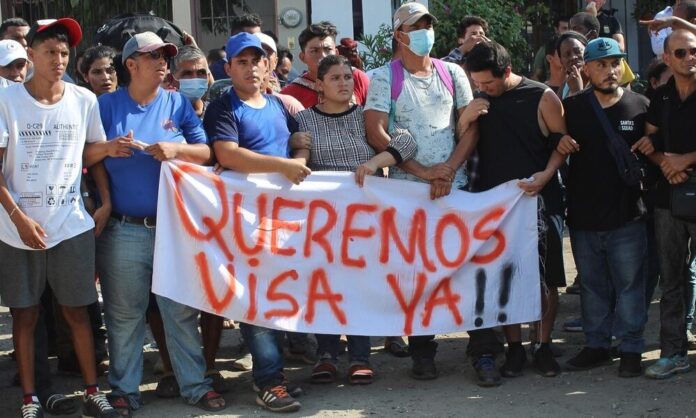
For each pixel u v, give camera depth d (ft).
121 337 17.97
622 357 19.38
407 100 19.35
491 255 19.42
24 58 21.45
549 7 43.47
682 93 18.52
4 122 16.80
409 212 19.20
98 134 17.67
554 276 19.45
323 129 19.40
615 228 19.06
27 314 17.51
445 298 19.43
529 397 18.40
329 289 18.97
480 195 19.33
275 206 18.75
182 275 18.04
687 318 20.20
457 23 37.76
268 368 18.35
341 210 18.99
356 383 19.52
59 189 17.07
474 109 19.13
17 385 20.51
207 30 40.60
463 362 20.97
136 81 17.88
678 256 18.97
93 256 17.53
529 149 19.21
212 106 18.63
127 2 40.47
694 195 18.24
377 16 39.14
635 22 42.39
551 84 23.63
